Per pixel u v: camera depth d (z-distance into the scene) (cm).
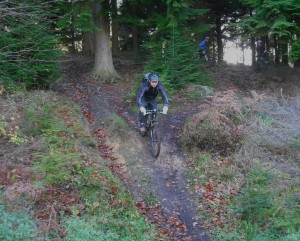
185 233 662
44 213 555
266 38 1980
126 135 970
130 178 815
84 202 623
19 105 870
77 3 1207
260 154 862
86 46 2123
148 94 863
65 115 923
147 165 868
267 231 641
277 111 1018
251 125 950
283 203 689
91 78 1460
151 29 2028
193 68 1298
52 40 1041
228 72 1658
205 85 1341
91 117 1058
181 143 945
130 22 1401
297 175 786
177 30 1309
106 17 1452
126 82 1465
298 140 866
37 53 1023
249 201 689
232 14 2416
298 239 583
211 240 644
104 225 595
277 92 1257
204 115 948
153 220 685
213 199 750
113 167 827
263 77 1473
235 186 781
